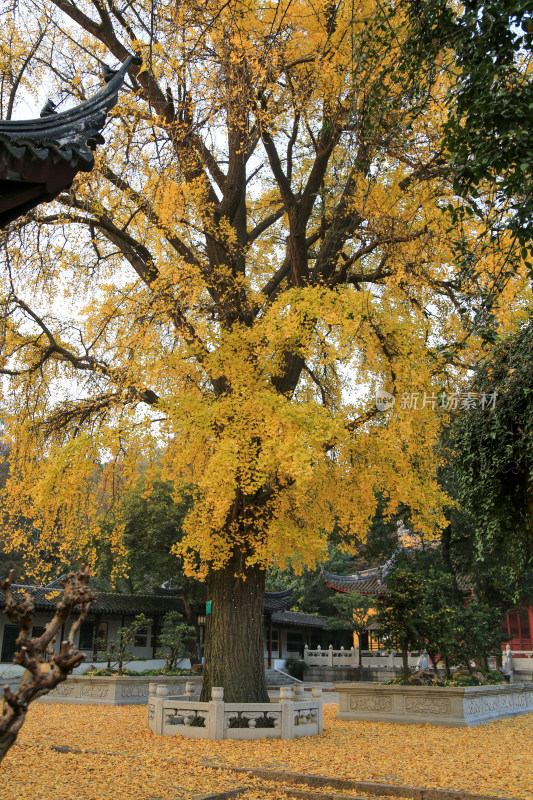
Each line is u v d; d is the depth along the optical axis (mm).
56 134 4395
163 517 24844
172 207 9703
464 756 9078
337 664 30453
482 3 5398
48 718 13469
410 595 15617
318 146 11547
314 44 10242
